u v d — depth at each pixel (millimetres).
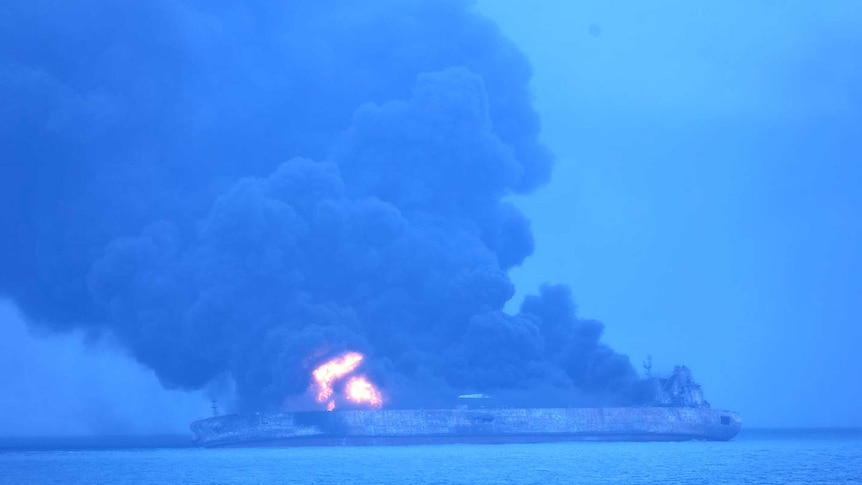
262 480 162000
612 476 161000
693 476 161125
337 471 174250
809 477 160375
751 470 172875
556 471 169375
